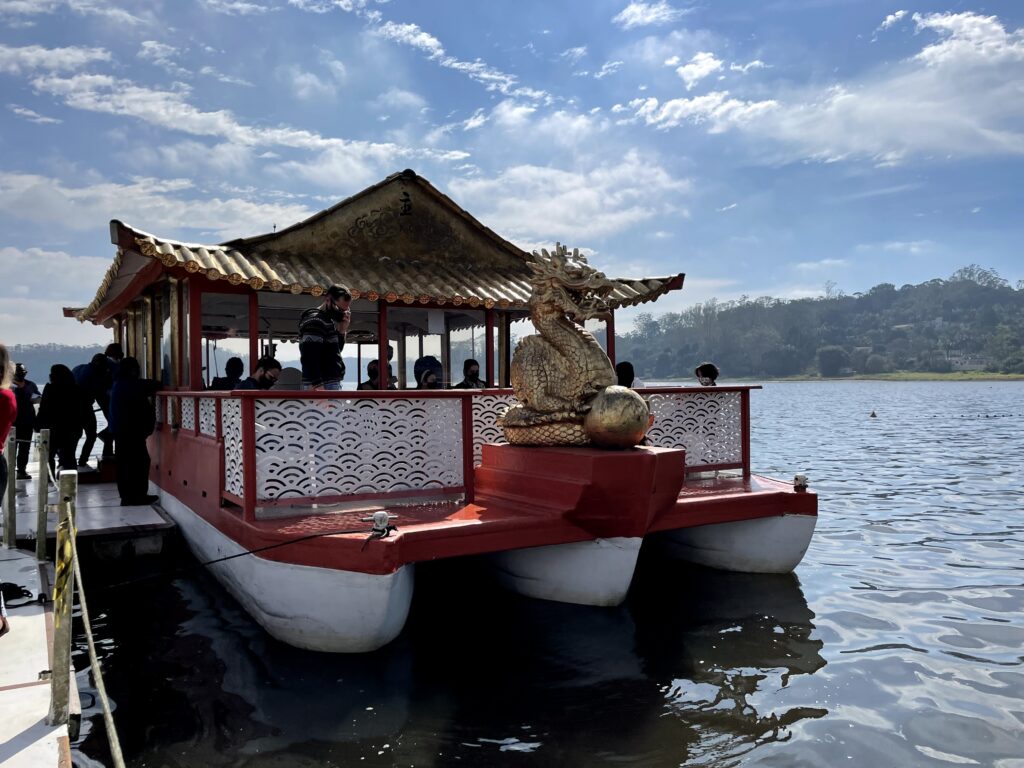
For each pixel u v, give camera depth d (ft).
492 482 25.40
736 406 30.55
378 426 22.71
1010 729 15.34
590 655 19.75
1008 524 37.35
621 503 21.61
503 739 15.26
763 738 15.15
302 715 16.33
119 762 10.11
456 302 33.27
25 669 16.01
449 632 21.50
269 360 28.91
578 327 24.27
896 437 96.27
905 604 23.93
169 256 27.55
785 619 22.50
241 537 21.18
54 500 35.76
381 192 35.78
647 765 14.16
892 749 14.57
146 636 21.02
